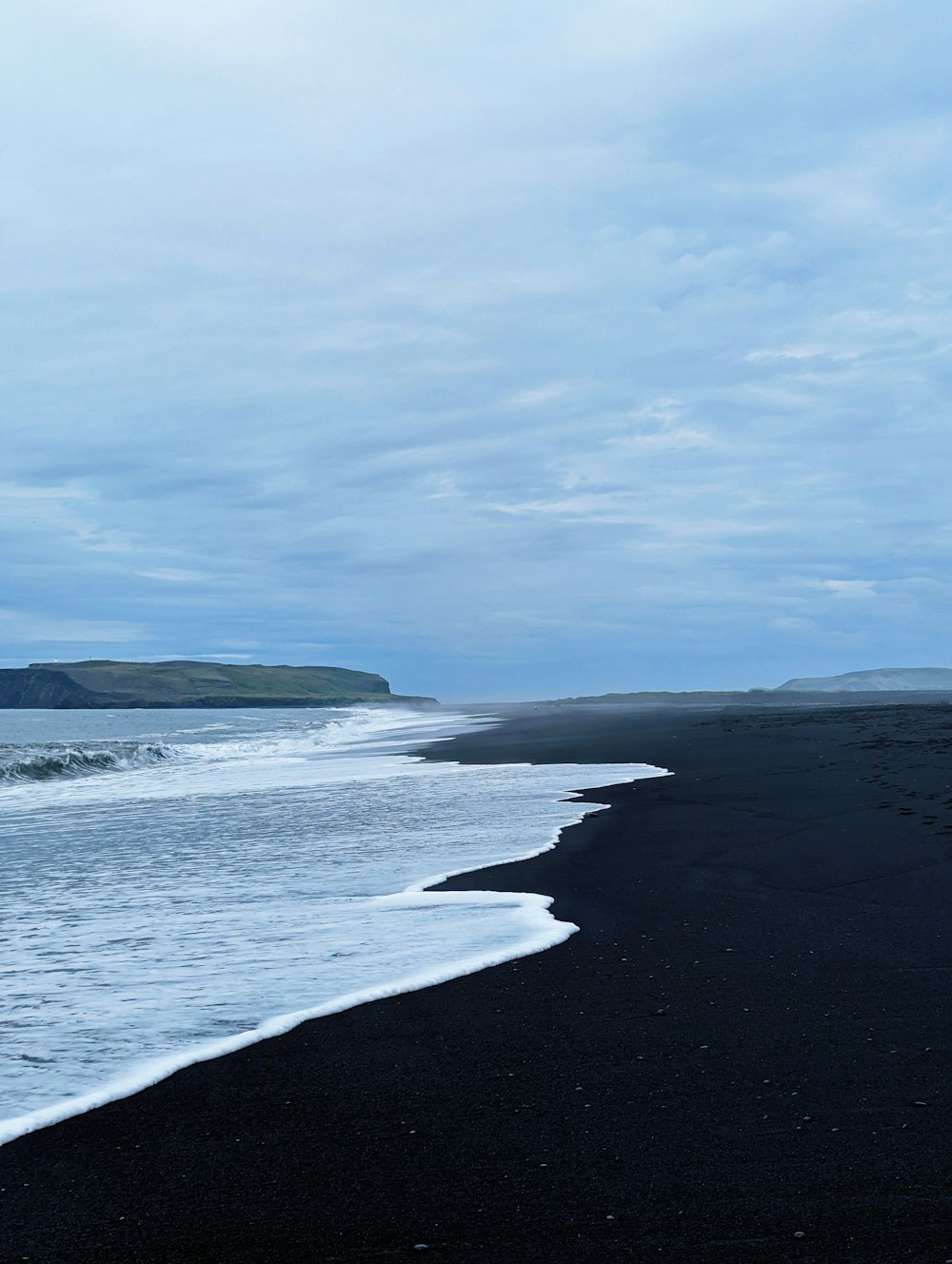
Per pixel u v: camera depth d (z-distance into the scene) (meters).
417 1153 2.80
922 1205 2.41
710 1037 3.63
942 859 6.79
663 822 9.31
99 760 21.19
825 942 4.88
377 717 65.81
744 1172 2.61
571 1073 3.35
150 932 5.66
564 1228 2.38
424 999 4.24
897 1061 3.33
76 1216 2.50
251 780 17.38
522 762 18.06
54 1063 3.56
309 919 5.92
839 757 14.76
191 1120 3.07
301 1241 2.36
